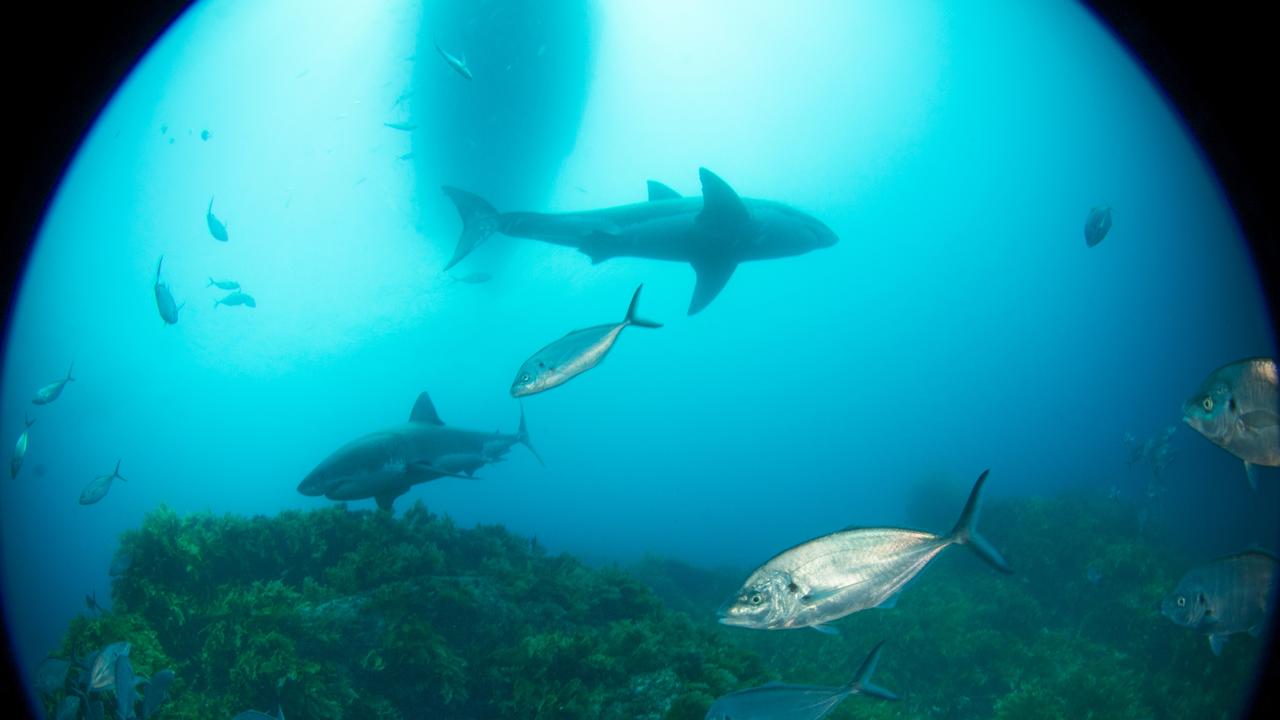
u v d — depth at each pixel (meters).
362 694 5.39
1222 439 2.72
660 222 9.45
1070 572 12.10
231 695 5.20
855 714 5.91
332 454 5.77
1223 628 3.34
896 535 2.59
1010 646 8.89
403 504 36.88
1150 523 14.04
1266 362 2.60
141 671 5.07
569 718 5.20
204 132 12.87
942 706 8.27
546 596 7.01
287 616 5.57
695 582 15.76
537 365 3.98
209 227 10.14
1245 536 14.80
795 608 2.62
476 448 6.65
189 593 6.02
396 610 5.81
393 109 27.09
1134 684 7.42
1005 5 46.06
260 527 6.75
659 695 5.17
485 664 5.69
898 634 9.33
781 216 9.80
